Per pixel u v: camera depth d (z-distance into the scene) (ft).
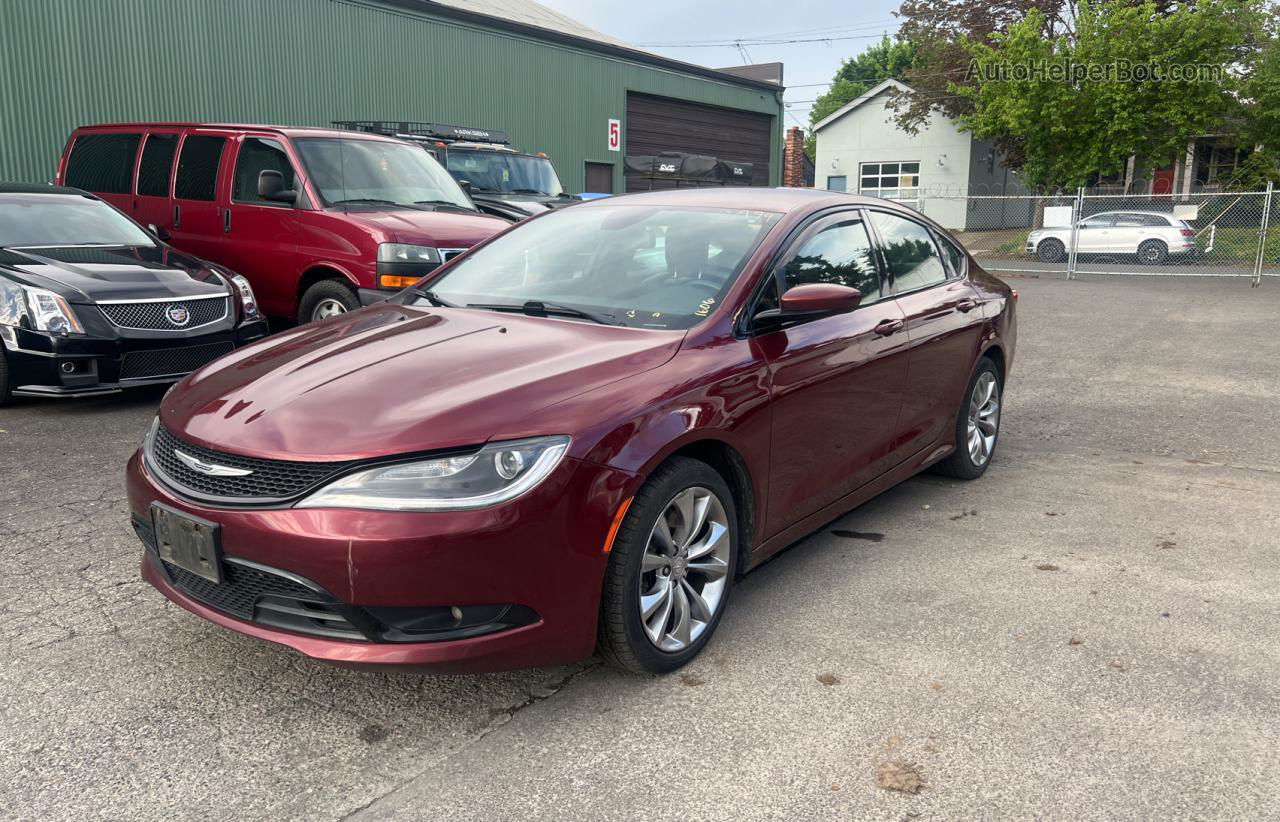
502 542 8.22
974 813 7.55
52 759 8.18
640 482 9.04
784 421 11.08
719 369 10.25
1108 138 83.61
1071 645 10.40
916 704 9.20
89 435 18.66
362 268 23.44
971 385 16.01
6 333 19.31
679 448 9.57
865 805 7.66
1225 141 89.61
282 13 52.95
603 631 9.25
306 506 8.21
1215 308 45.14
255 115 52.29
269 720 8.87
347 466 8.21
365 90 57.88
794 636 10.66
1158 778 8.00
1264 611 11.27
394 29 59.06
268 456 8.45
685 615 9.91
